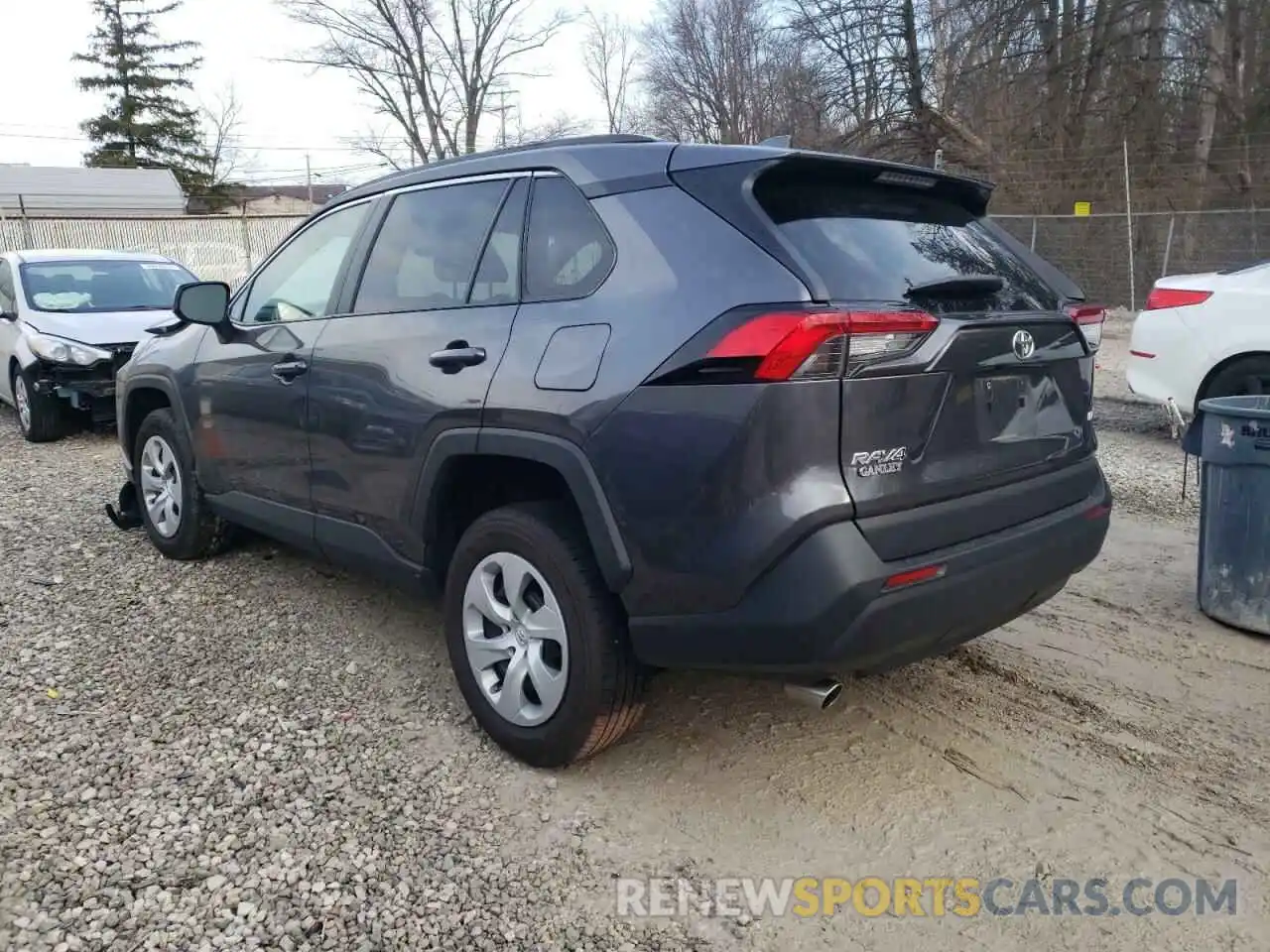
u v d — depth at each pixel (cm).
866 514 251
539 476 313
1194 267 1945
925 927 247
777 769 316
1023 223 2134
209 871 263
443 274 344
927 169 308
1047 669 385
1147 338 728
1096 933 244
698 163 281
